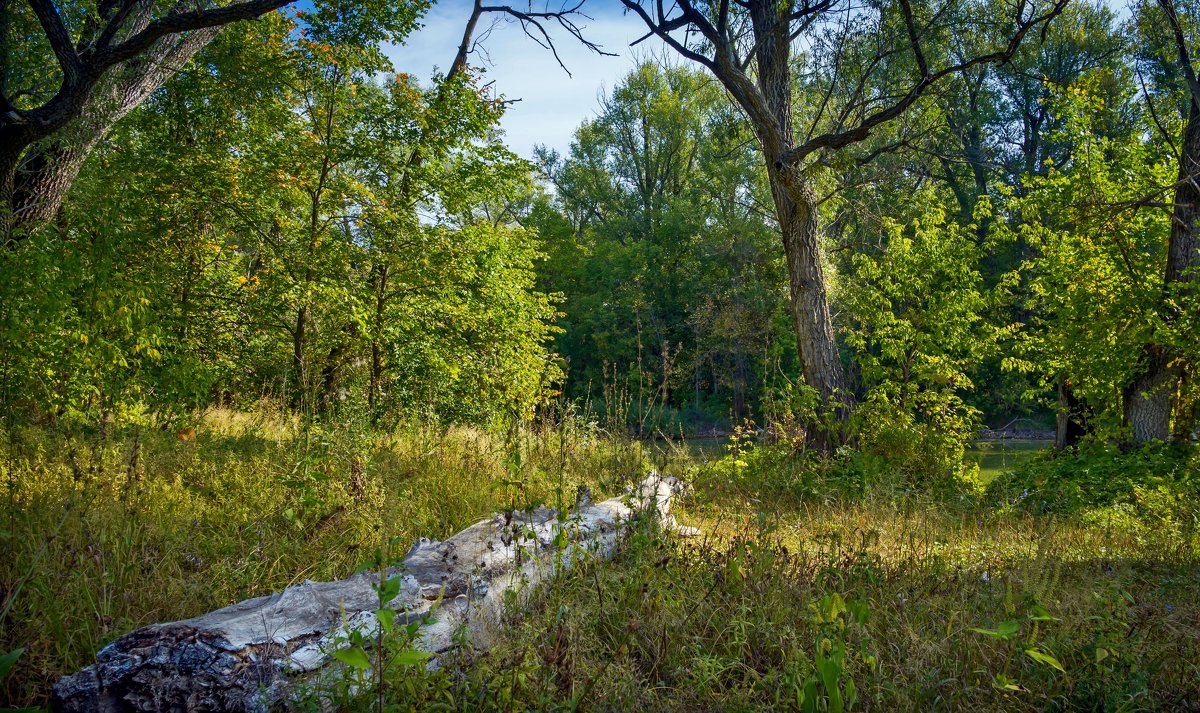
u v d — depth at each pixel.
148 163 12.21
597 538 4.55
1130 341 12.11
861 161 12.26
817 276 12.84
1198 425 11.94
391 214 13.67
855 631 3.37
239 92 12.59
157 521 4.80
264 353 13.98
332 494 5.36
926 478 10.50
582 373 37.41
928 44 11.74
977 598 4.06
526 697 2.85
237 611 3.01
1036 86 28.89
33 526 4.30
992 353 14.53
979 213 15.23
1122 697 2.95
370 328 13.95
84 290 7.66
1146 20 11.95
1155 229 13.05
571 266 40.59
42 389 7.11
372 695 2.68
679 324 37.38
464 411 15.17
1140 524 7.45
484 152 15.03
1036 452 13.39
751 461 10.60
